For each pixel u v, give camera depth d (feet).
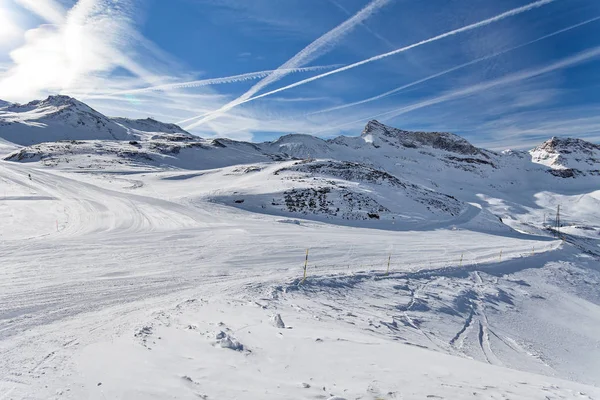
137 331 22.74
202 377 16.17
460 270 70.23
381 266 64.95
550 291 71.26
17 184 136.05
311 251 69.77
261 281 44.50
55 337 22.26
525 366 36.81
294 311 33.55
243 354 19.49
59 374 16.52
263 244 71.20
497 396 16.48
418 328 40.24
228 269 51.24
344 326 31.27
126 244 62.75
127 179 174.70
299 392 15.06
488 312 53.21
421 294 53.11
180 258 55.16
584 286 79.41
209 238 73.36
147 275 43.52
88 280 39.17
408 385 16.65
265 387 15.43
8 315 26.73
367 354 21.35
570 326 55.52
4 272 40.42
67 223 81.97
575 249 107.76
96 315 27.68
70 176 171.73
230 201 126.62
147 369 16.87
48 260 47.60
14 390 14.85
